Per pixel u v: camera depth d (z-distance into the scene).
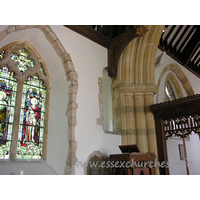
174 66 13.34
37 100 7.78
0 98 6.79
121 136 8.48
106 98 9.24
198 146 14.50
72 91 7.31
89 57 8.30
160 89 11.79
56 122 7.49
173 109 8.12
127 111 8.61
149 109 8.71
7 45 7.23
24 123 7.22
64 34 7.69
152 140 8.34
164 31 12.34
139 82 8.98
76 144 6.89
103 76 9.36
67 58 7.50
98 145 7.57
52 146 7.34
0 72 6.96
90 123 7.57
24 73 7.52
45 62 8.15
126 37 8.59
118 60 9.04
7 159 6.50
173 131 8.15
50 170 6.94
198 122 7.48
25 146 7.05
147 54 9.29
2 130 6.62
